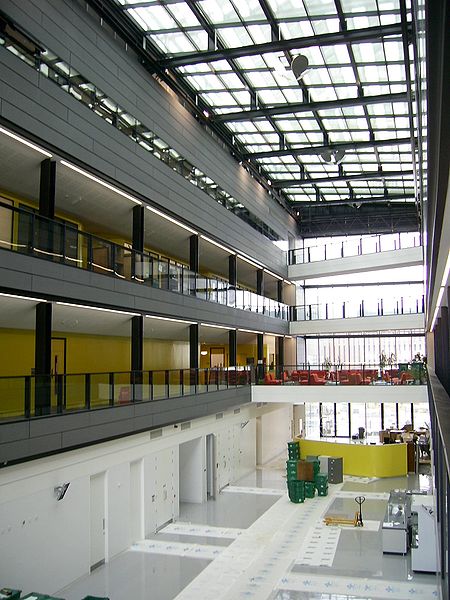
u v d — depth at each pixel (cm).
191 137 2359
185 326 2409
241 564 1540
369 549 1659
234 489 2522
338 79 2145
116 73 1794
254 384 2803
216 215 2577
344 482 2648
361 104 2122
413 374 2603
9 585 1182
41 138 1405
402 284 4062
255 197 3189
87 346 2078
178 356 2864
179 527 1914
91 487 1536
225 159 2756
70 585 1388
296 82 2189
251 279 3722
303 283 4216
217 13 1741
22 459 1201
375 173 3014
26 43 1379
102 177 1691
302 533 1833
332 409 3916
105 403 1535
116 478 1634
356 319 3459
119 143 1775
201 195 2416
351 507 2172
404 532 1603
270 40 1903
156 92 2072
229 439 2625
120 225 2125
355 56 1947
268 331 3247
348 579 1413
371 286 4109
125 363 2338
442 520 783
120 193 1836
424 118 418
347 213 4084
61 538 1361
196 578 1438
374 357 4022
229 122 2575
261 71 2103
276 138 2822
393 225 3984
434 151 400
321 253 3641
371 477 2745
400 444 2802
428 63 302
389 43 1816
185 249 2686
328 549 1664
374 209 4028
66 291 1439
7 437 1154
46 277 1362
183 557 1606
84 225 2088
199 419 2266
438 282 1048
